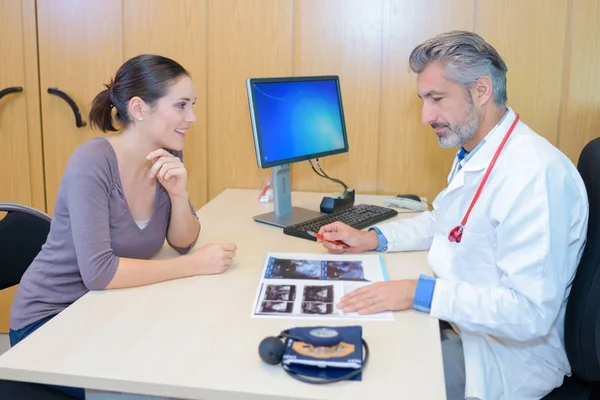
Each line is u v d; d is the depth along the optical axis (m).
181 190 1.69
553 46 2.36
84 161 1.50
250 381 1.05
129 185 1.63
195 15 2.54
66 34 2.63
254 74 2.56
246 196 2.49
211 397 1.03
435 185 2.53
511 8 2.36
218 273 1.57
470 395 1.35
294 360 1.07
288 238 1.91
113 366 1.09
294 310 1.33
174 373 1.07
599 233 1.38
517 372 1.45
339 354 1.09
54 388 1.41
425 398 1.01
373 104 2.51
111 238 1.60
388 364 1.12
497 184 1.44
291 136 2.10
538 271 1.31
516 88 2.42
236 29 2.54
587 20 2.32
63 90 2.67
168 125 1.62
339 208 2.23
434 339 1.22
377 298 1.35
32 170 2.75
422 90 1.54
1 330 2.88
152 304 1.37
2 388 1.39
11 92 2.67
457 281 1.41
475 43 1.50
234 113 2.60
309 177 2.63
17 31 2.65
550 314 1.30
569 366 1.51
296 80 2.13
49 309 1.60
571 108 2.39
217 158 2.66
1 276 1.72
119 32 2.60
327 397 1.01
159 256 1.76
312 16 2.48
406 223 1.86
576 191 1.40
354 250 1.76
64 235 1.57
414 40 2.44
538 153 1.41
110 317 1.30
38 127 2.72
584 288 1.38
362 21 2.46
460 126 1.54
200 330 1.24
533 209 1.33
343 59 2.50
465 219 1.52
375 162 2.56
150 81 1.57
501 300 1.31
